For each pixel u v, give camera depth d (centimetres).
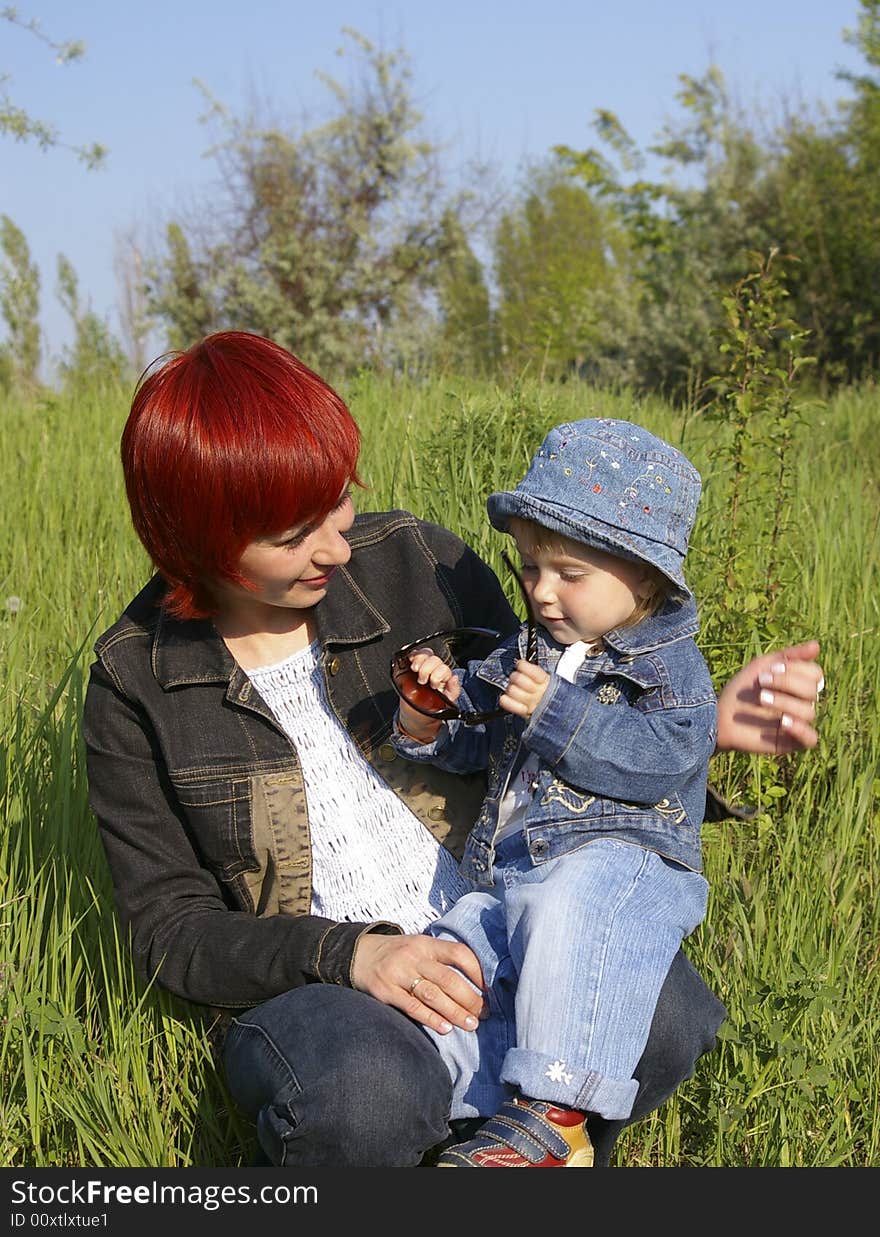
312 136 1883
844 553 496
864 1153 268
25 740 335
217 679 248
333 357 1808
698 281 1816
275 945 231
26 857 301
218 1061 256
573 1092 208
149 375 238
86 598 465
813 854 338
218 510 223
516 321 2062
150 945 244
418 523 271
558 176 3011
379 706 255
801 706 245
